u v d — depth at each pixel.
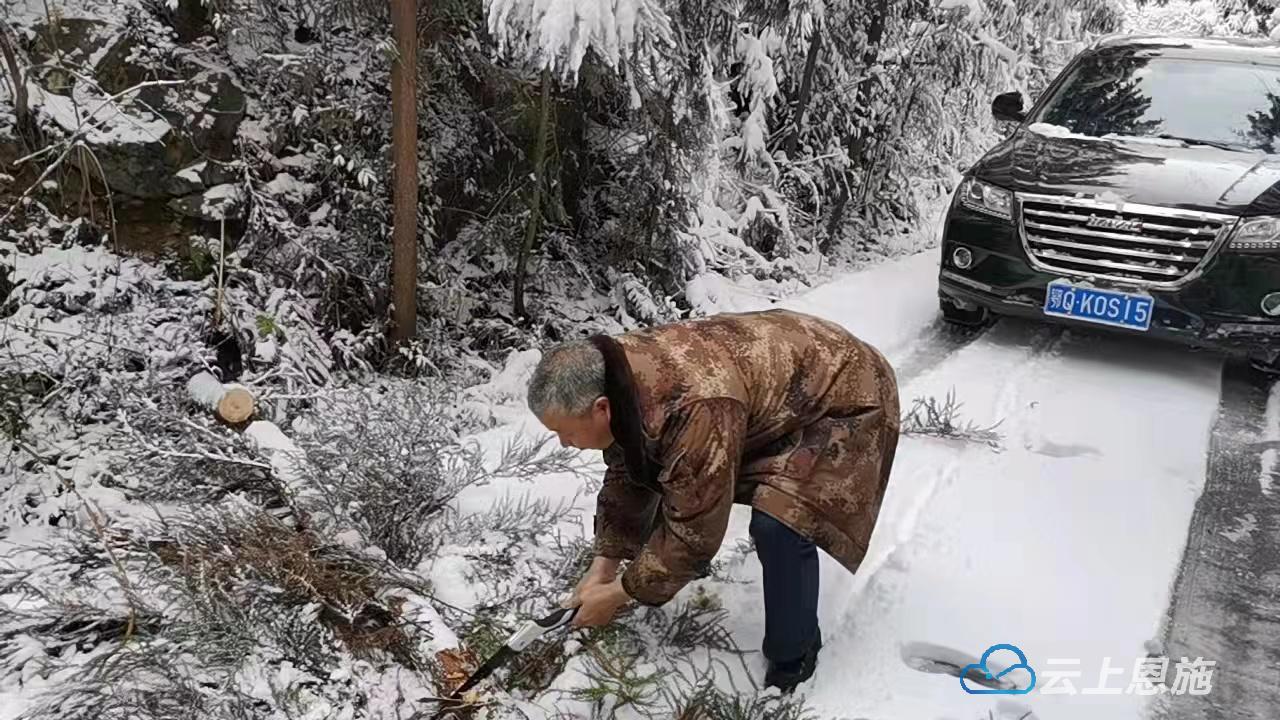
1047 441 4.00
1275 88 5.38
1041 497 3.51
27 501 3.26
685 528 2.14
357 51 5.09
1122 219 4.55
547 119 4.78
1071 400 4.41
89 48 4.40
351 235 4.70
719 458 2.09
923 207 8.55
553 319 5.26
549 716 2.42
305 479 3.07
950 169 9.02
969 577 3.03
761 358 2.28
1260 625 2.86
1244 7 13.64
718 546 2.19
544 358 2.09
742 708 2.43
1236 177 4.57
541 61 3.84
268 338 4.16
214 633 2.51
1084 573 3.06
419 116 5.06
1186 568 3.13
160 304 4.21
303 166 4.79
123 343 3.90
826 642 2.72
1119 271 4.61
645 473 2.15
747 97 6.76
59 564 2.84
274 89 4.87
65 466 3.41
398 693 2.49
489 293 5.34
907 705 2.47
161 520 2.88
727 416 2.11
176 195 4.40
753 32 6.07
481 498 3.38
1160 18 13.77
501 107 5.21
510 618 2.75
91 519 3.03
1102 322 4.65
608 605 2.30
